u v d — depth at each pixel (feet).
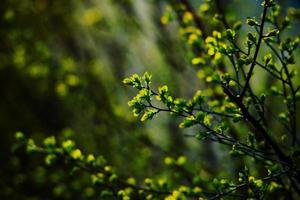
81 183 19.04
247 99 10.27
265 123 10.98
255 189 9.96
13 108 26.30
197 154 19.16
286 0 14.42
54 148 12.10
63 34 25.68
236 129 13.28
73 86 22.40
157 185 12.82
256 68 17.74
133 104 9.02
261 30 8.71
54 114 25.08
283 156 9.91
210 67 11.87
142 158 18.03
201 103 9.64
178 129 20.89
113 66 24.07
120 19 22.71
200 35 11.99
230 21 13.07
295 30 14.07
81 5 26.40
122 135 19.99
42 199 20.74
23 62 22.54
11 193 20.98
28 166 22.63
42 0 25.32
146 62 22.26
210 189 13.44
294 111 10.53
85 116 22.40
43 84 24.90
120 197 11.73
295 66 16.46
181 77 19.43
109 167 12.34
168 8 13.88
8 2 24.08
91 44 25.59
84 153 21.34
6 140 25.59
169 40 19.24
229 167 15.60
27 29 22.68
